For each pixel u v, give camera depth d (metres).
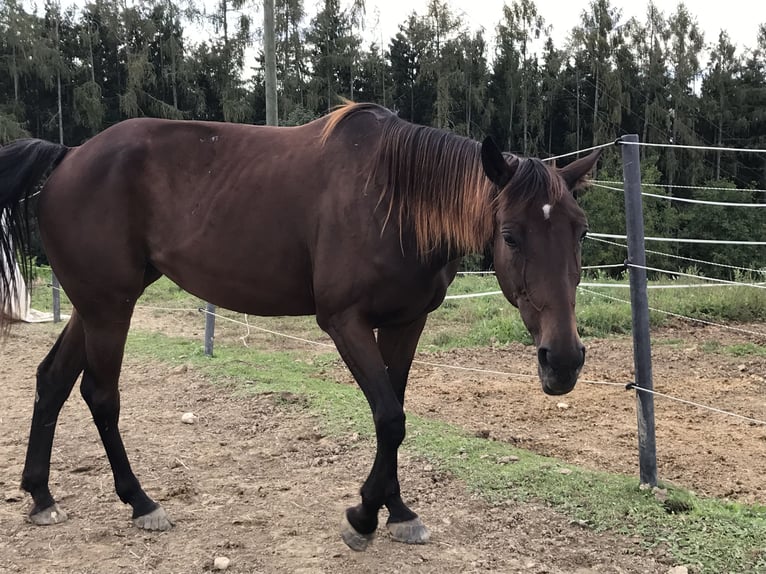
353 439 3.78
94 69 28.42
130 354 6.38
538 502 2.88
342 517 2.79
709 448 3.89
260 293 2.61
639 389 2.96
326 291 2.38
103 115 26.55
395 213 2.34
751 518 2.68
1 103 26.09
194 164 2.63
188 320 8.97
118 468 2.77
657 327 7.64
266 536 2.63
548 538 2.56
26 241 2.90
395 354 2.73
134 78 26.69
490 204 2.19
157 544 2.56
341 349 2.40
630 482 3.04
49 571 2.35
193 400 4.83
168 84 29.59
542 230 2.02
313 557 2.45
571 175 2.27
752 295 8.20
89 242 2.62
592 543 2.52
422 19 33.25
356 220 2.35
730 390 5.17
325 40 31.88
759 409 4.68
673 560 2.37
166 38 30.19
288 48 31.25
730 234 27.95
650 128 35.97
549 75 36.59
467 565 2.38
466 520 2.73
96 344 2.71
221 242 2.54
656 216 26.70
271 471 3.40
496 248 2.20
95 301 2.69
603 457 3.71
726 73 38.88
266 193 2.50
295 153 2.54
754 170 37.12
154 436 3.99
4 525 2.73
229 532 2.67
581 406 4.80
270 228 2.49
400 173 2.33
